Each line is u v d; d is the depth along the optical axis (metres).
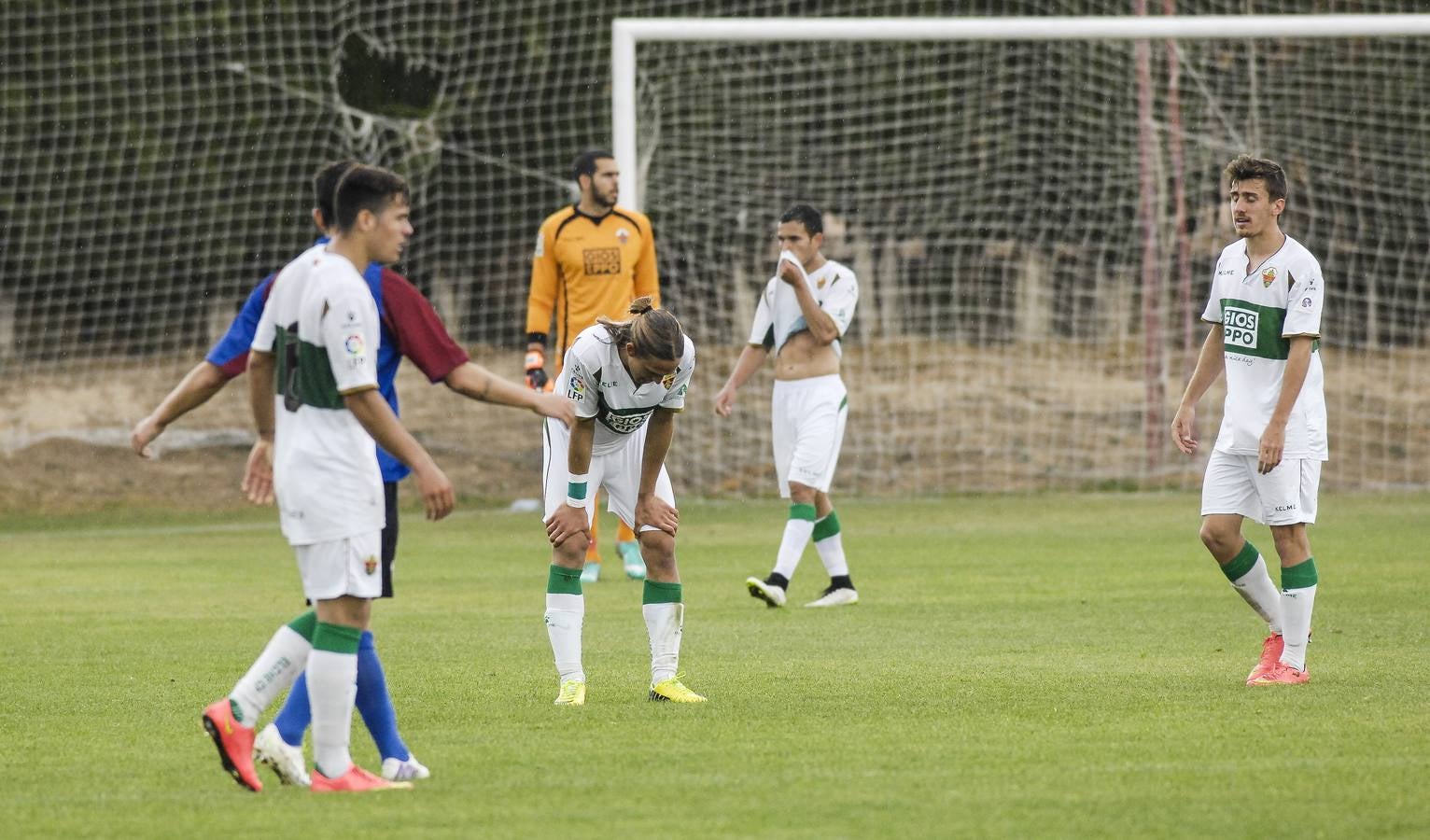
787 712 20.48
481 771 17.00
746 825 14.46
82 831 14.57
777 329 34.00
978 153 68.94
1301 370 22.41
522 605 33.31
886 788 15.89
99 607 33.50
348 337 15.44
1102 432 63.59
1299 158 65.12
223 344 16.95
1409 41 63.41
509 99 68.12
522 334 69.00
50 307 67.06
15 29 64.19
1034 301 69.69
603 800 15.53
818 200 69.31
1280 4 65.25
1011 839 13.89
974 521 50.44
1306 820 14.43
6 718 20.77
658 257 67.00
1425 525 46.09
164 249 67.31
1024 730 19.00
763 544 45.56
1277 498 22.55
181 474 62.22
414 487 61.09
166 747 18.78
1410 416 63.84
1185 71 64.75
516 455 63.88
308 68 67.00
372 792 16.02
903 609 31.83
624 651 26.84
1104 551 41.78
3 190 65.25
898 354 69.12
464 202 68.56
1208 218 66.19
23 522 54.91
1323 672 23.44
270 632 29.58
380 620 30.95
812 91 66.50
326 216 16.81
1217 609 31.00
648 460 21.17
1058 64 67.56
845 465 62.59
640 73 66.50
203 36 65.31
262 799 15.81
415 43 67.50
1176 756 17.33
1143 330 60.75
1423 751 17.50
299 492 15.68
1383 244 66.06
